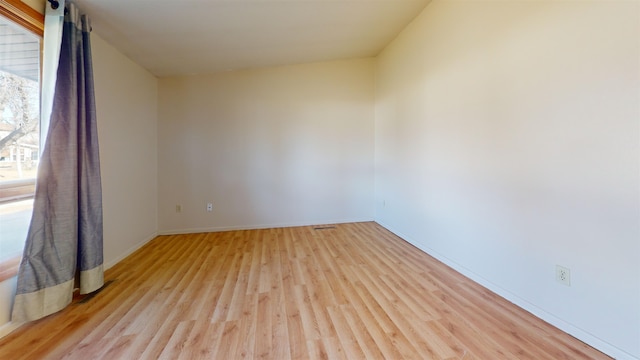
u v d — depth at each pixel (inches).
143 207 138.5
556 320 67.3
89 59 86.7
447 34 104.4
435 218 115.7
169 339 64.1
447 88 105.7
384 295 84.7
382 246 133.0
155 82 153.3
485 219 88.4
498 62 81.7
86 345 62.1
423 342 62.5
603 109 56.8
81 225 83.0
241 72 163.2
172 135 157.2
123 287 90.5
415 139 129.9
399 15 122.6
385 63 160.1
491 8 83.5
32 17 72.7
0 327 65.2
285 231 160.9
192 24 104.2
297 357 58.1
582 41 59.9
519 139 75.5
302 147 171.5
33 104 76.0
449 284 91.9
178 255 121.3
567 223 64.1
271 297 83.9
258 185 167.6
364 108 177.3
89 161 85.5
